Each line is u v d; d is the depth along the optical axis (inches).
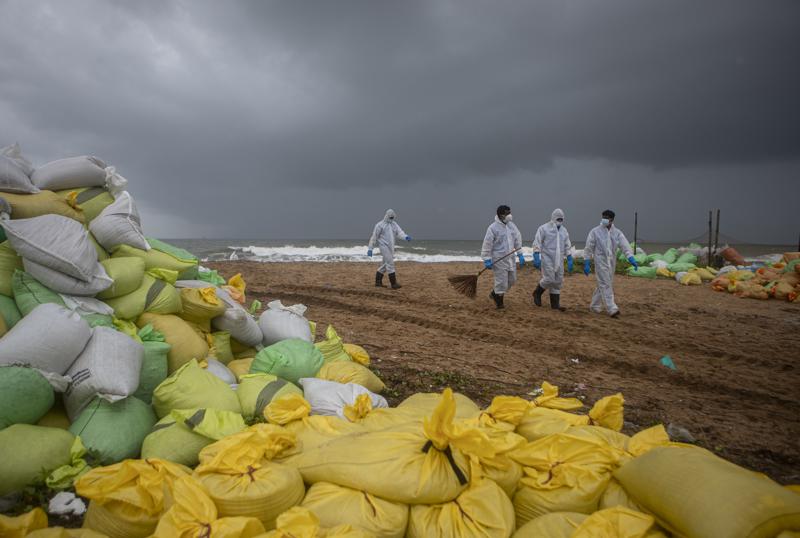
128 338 134.0
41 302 135.9
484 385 216.2
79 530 83.7
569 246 410.6
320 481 100.2
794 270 531.2
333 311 392.8
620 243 393.7
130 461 93.4
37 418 119.6
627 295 518.6
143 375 140.5
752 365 268.8
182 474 94.7
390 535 87.6
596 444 106.6
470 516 90.0
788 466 150.3
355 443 102.6
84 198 176.4
